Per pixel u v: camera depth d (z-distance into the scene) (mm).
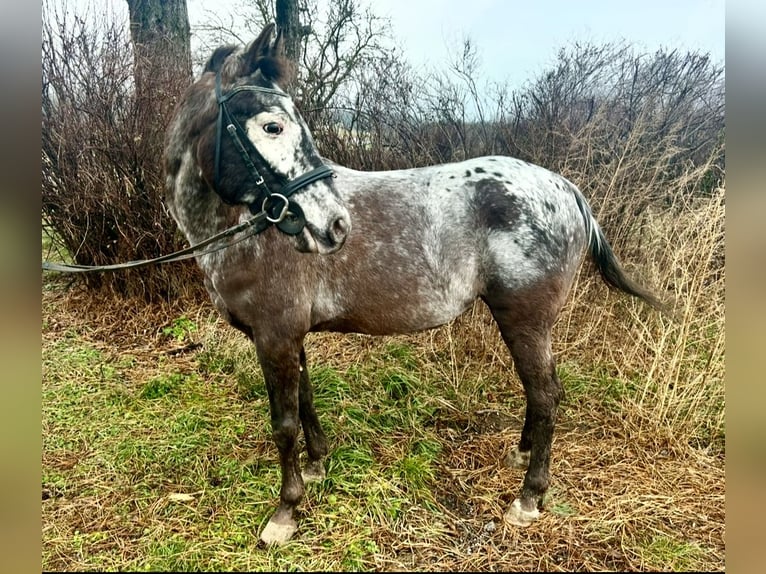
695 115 4105
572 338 3514
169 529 2049
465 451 2588
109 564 1885
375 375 3207
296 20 4957
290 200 1679
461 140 4012
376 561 1896
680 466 2439
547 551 1961
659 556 1921
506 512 2152
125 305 4301
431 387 3127
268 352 1932
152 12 5039
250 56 1764
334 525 2061
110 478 2365
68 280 4777
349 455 2451
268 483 2311
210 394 3154
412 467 2344
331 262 1984
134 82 4109
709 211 2744
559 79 4281
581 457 2510
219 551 1937
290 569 1858
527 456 2428
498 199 1990
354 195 2053
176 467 2443
